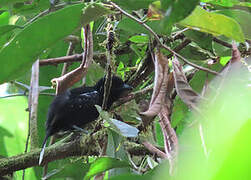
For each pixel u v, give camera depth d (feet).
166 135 13.61
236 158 3.68
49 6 19.35
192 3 6.36
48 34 11.18
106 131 18.37
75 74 13.89
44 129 25.93
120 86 23.04
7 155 25.66
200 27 11.86
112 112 20.93
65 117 23.76
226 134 3.84
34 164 18.52
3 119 26.08
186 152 6.14
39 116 25.85
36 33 11.05
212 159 3.86
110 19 17.61
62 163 21.24
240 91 5.63
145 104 20.92
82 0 16.15
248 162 3.66
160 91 12.86
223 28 11.71
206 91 13.05
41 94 23.91
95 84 25.68
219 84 12.37
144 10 19.52
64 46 25.22
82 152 18.81
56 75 25.16
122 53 24.09
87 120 24.81
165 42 19.36
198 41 16.42
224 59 18.04
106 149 17.19
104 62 23.22
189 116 16.70
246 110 4.29
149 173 11.81
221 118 4.47
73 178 15.52
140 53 21.17
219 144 3.80
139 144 18.84
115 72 23.41
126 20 15.85
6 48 11.04
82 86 25.64
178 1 6.37
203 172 3.81
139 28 15.97
